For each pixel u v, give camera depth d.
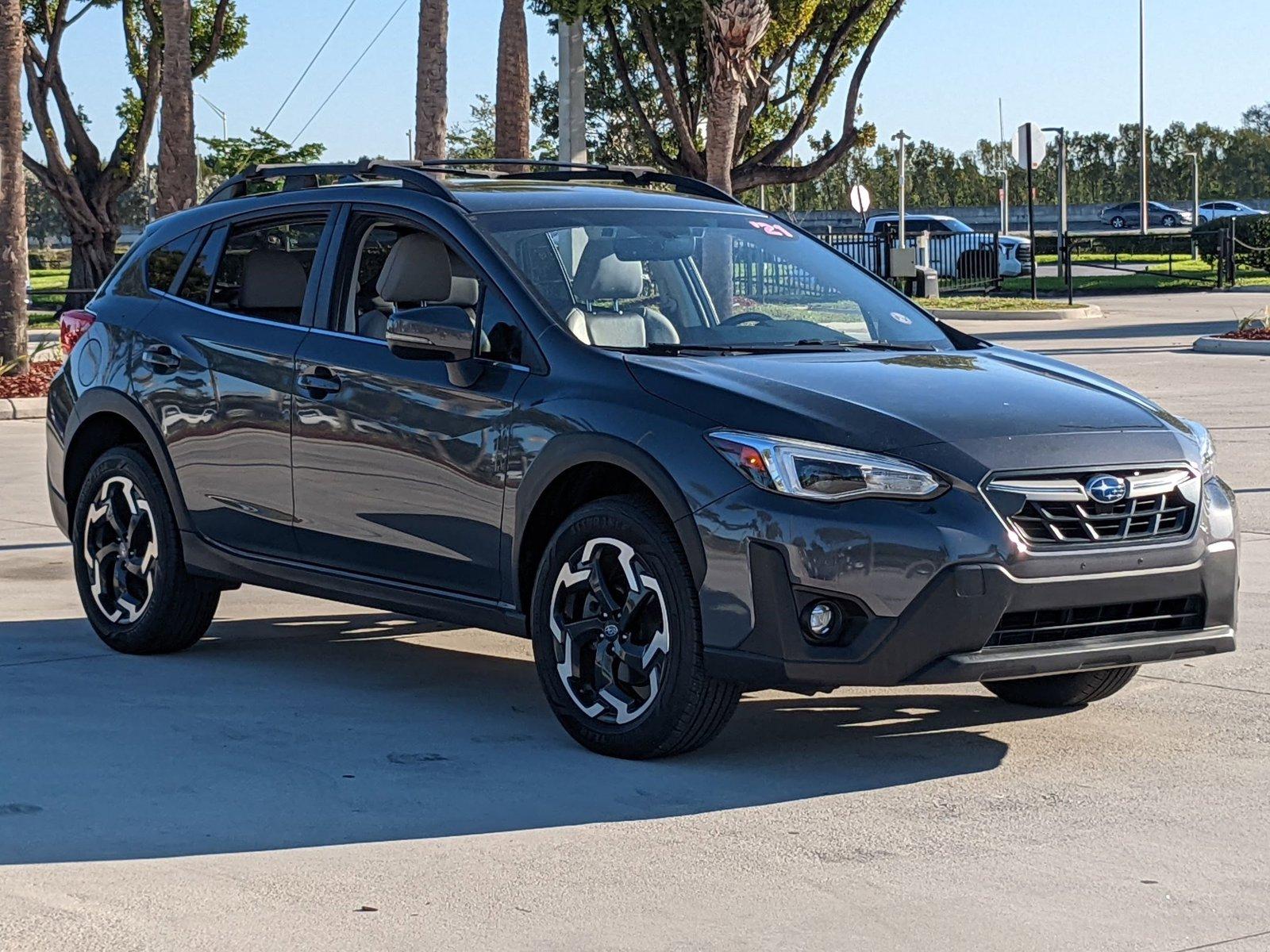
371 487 6.17
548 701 5.62
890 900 4.21
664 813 4.93
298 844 4.65
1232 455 12.72
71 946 3.91
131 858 4.54
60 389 7.51
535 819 4.88
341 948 3.90
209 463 6.79
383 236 6.50
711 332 6.07
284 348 6.54
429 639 7.59
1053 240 50.66
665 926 4.04
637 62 36.62
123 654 7.20
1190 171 107.81
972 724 5.97
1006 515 5.03
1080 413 5.40
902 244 38.00
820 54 32.66
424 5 22.39
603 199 6.52
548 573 5.56
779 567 5.02
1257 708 6.13
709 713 5.27
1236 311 30.97
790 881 4.34
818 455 5.05
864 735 5.80
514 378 5.73
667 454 5.23
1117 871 4.41
